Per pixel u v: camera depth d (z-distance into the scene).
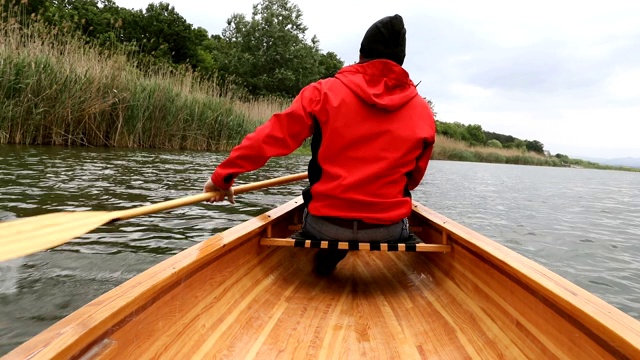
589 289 3.14
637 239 4.69
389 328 1.86
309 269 2.61
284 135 1.92
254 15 34.22
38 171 5.53
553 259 3.87
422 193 8.19
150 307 1.24
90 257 2.80
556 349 1.26
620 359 0.98
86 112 9.33
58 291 2.30
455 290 2.02
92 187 4.83
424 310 2.01
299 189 6.66
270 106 17.50
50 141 9.05
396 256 2.84
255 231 2.01
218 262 1.73
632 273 3.50
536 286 1.30
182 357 1.37
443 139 36.41
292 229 2.95
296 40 33.53
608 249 4.23
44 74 8.69
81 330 0.92
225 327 1.65
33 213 3.54
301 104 1.93
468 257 1.93
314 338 1.76
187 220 3.91
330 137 1.92
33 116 8.50
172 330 1.37
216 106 12.65
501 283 1.63
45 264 2.65
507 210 6.54
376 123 1.91
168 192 4.93
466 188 9.59
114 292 1.14
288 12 33.97
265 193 5.99
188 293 1.49
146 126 10.69
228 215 4.24
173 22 33.88
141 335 1.20
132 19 32.72
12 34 8.76
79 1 28.30
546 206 7.25
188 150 11.62
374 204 1.97
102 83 9.61
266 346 1.65
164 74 12.10
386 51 1.96
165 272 1.31
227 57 33.81
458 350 1.62
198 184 5.59
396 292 2.29
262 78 31.66
